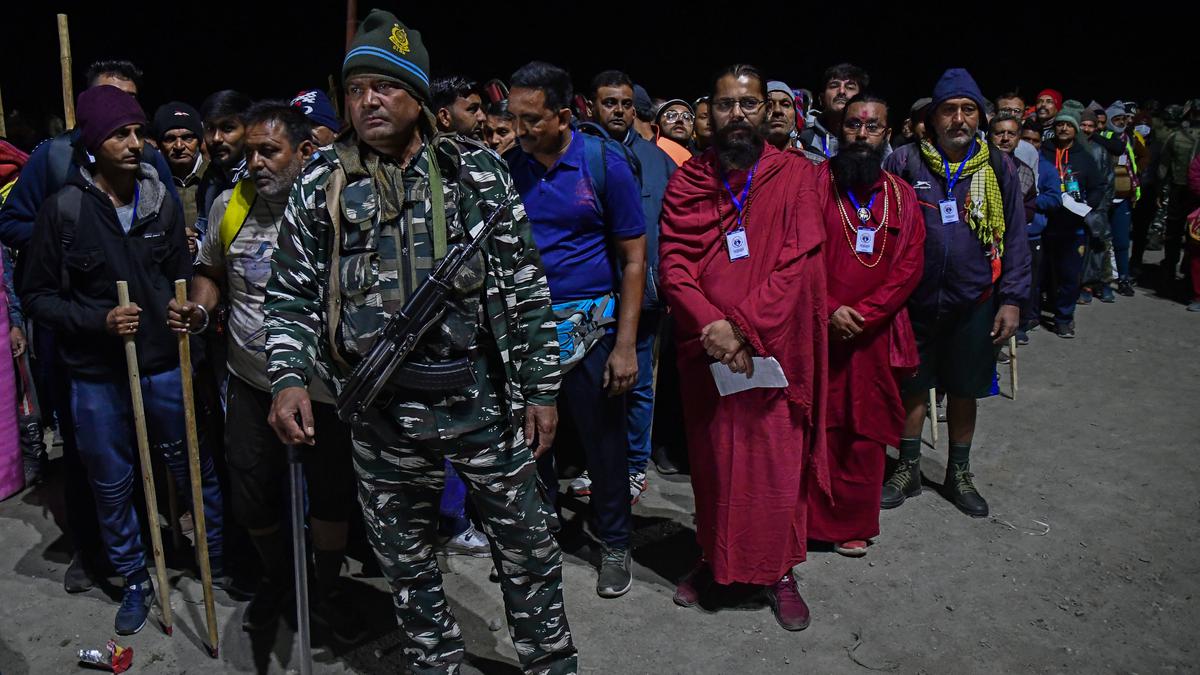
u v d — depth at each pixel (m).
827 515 3.82
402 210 2.42
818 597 3.57
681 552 3.93
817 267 3.27
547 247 3.39
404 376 2.43
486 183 2.47
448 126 4.51
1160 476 4.59
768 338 3.19
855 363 3.65
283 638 3.31
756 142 3.24
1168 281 8.67
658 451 4.74
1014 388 5.73
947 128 3.92
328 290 2.45
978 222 3.93
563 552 3.93
